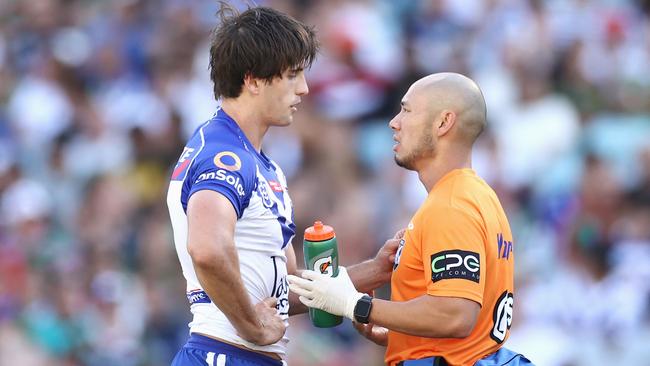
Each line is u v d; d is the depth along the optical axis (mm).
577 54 45156
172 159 45281
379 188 40156
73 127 49406
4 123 50094
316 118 43094
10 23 55562
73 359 36969
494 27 46156
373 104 44438
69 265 40000
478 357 18094
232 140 17969
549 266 36938
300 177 40688
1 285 38156
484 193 18188
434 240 17594
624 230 37625
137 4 53406
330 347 33906
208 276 16906
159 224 42031
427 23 46719
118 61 51344
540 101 42844
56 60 51656
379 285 19969
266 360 18359
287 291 18781
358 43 44875
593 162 38656
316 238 18266
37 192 44375
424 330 17375
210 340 18094
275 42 18031
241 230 17766
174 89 48156
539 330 35094
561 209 39031
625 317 35375
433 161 18375
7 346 36281
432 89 18359
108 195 44281
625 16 47938
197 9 51188
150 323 38188
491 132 41250
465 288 17234
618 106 44438
